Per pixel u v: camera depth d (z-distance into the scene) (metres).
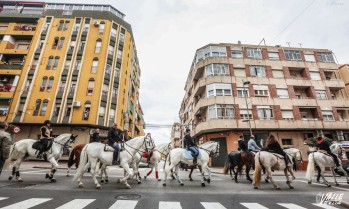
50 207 4.83
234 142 24.20
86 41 29.33
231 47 29.31
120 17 35.25
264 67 28.39
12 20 32.03
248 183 9.88
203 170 9.01
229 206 5.41
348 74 29.38
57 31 30.02
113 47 30.55
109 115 26.97
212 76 26.75
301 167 21.91
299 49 30.30
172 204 5.38
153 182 9.66
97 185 7.49
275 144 8.98
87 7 33.38
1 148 6.16
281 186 9.16
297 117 25.88
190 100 36.12
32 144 8.75
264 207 5.38
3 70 27.73
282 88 27.39
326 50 30.88
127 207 5.01
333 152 10.82
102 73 27.86
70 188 7.30
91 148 7.88
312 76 28.92
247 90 26.70
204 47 29.81
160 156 10.89
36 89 26.59
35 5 33.84
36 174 11.02
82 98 26.31
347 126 25.72
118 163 8.23
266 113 25.73
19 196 5.83
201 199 6.15
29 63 27.89
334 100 27.42
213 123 24.36
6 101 26.83
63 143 9.27
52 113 25.45
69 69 27.64
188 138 9.40
